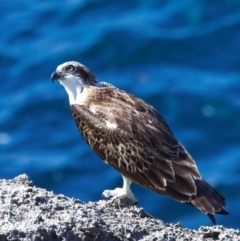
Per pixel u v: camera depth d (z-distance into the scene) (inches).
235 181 1190.9
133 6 1738.4
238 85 1457.9
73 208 495.8
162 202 1093.8
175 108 1395.2
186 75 1502.2
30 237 452.4
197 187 542.3
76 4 1752.0
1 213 472.7
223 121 1358.3
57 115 1389.0
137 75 1509.6
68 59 1573.6
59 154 1275.8
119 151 575.8
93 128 590.9
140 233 494.6
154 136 567.8
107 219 503.8
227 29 1638.8
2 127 1369.3
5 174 1232.2
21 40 1657.2
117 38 1605.6
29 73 1535.4
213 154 1277.1
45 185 1203.9
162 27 1644.9
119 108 589.3
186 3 1716.3
